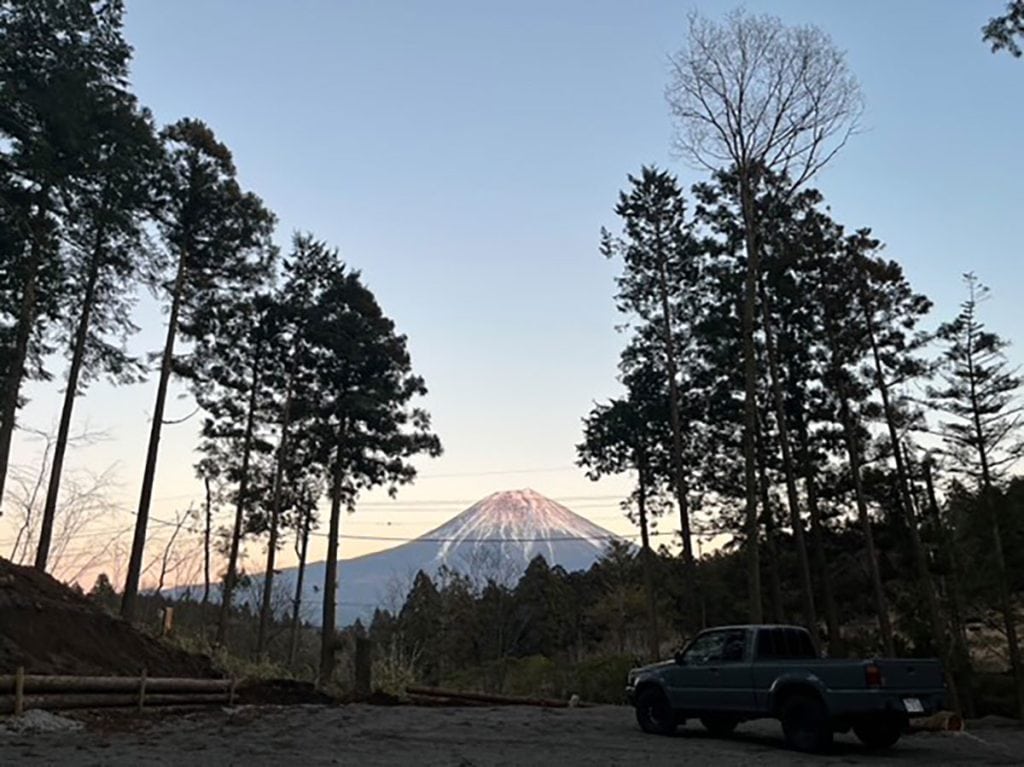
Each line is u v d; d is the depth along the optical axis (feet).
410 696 74.13
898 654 106.42
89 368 81.41
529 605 175.94
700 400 109.09
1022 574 84.33
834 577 108.88
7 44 64.44
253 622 141.90
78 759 31.35
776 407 91.30
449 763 33.76
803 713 40.22
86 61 69.00
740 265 93.81
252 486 117.19
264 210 95.61
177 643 71.31
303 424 119.44
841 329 100.42
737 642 45.11
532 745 41.16
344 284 118.83
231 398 112.16
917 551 99.30
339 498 117.80
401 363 123.75
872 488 101.81
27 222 66.64
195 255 94.22
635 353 109.29
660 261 105.50
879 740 41.93
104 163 69.92
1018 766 34.06
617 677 116.57
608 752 38.55
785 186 81.97
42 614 55.06
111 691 48.67
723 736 46.73
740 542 110.83
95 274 79.87
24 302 68.44
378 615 160.45
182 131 93.50
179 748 36.19
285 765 32.12
